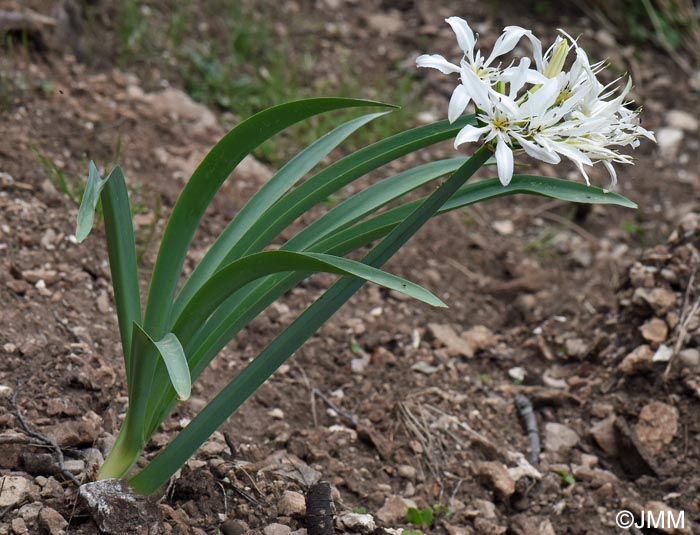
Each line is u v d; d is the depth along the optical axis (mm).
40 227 2994
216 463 2252
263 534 2059
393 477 2549
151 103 3900
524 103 1455
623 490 2637
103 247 3031
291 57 4734
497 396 2998
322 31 5031
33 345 2477
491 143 1525
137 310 1820
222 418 1825
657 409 2797
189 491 2154
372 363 3027
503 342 3287
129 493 1862
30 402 2295
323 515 2131
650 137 1587
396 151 1794
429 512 2367
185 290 1900
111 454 1938
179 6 4641
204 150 3771
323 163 4035
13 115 3439
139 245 3141
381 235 1819
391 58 4953
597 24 5434
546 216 4145
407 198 3938
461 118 1811
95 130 3570
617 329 3166
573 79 1548
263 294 1850
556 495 2594
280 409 2725
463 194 1842
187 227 1763
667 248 3314
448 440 2715
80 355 2521
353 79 4695
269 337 3031
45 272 2826
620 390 2947
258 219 1865
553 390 2982
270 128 1634
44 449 2125
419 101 4664
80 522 1896
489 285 3551
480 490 2559
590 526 2496
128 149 3570
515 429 2867
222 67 4414
